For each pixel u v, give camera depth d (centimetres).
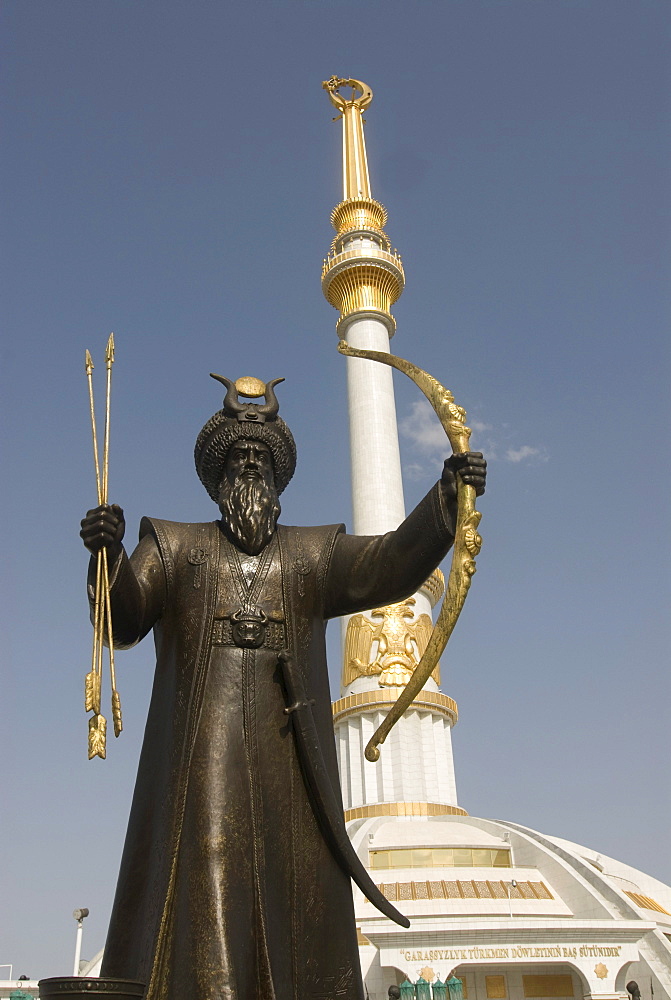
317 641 964
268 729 884
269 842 838
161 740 893
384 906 856
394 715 927
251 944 774
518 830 5484
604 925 4125
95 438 922
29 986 4166
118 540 876
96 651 833
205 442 1045
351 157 7900
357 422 6656
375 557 979
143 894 831
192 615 924
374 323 6944
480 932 4041
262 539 967
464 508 904
